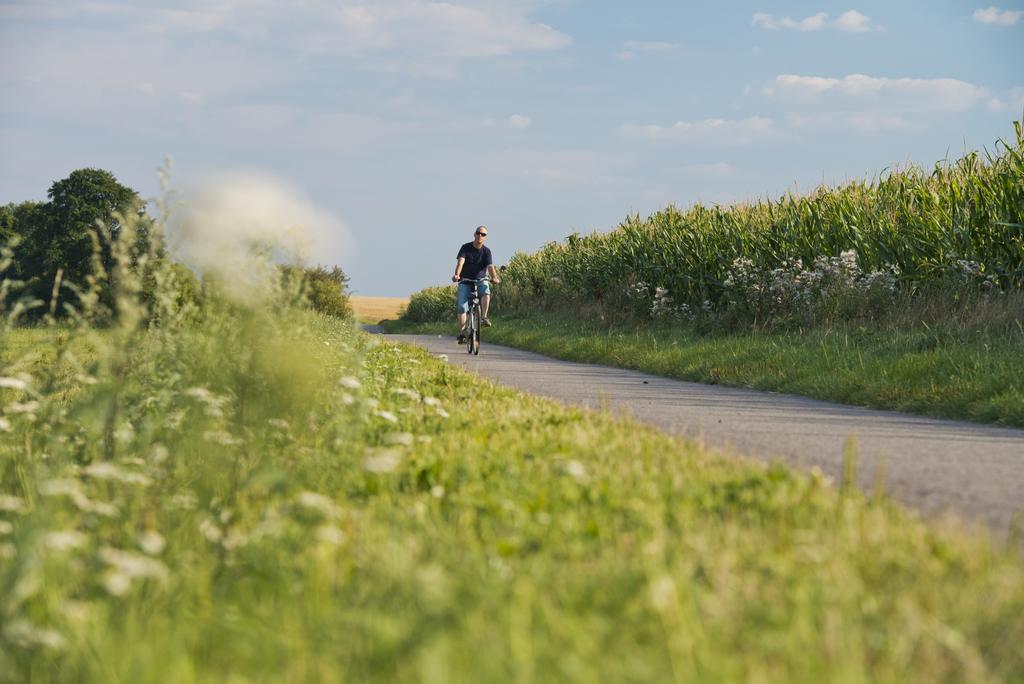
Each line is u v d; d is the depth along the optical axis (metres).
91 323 6.48
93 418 6.30
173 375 7.06
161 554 4.42
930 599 3.68
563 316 36.22
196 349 7.18
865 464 7.77
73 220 75.00
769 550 4.31
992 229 19.23
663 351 20.88
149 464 5.86
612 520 5.00
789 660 3.14
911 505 6.11
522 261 47.97
